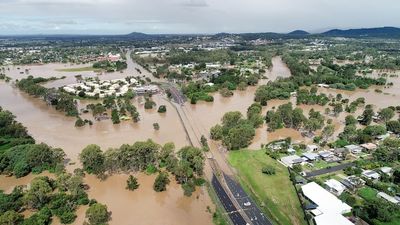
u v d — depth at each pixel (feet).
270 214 528.22
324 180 616.80
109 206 554.05
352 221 495.82
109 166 651.25
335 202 528.63
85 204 554.46
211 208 548.31
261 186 611.88
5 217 471.62
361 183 600.80
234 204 559.79
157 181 597.11
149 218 520.01
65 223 502.38
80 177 590.14
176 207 552.00
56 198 549.54
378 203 515.91
